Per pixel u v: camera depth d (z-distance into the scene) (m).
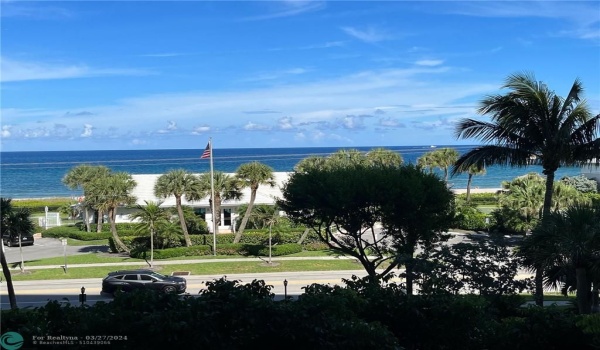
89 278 32.25
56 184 126.00
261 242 42.59
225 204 48.41
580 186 60.91
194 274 33.09
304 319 7.56
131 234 47.19
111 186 40.50
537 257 13.53
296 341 7.65
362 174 19.92
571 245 12.30
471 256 13.93
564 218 13.15
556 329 9.22
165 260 38.16
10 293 21.80
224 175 43.81
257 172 41.94
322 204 19.98
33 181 133.88
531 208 42.34
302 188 20.41
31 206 71.00
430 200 19.70
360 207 19.78
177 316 7.23
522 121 18.48
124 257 39.53
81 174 59.03
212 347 7.27
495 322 10.01
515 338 9.30
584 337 9.17
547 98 18.22
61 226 55.44
